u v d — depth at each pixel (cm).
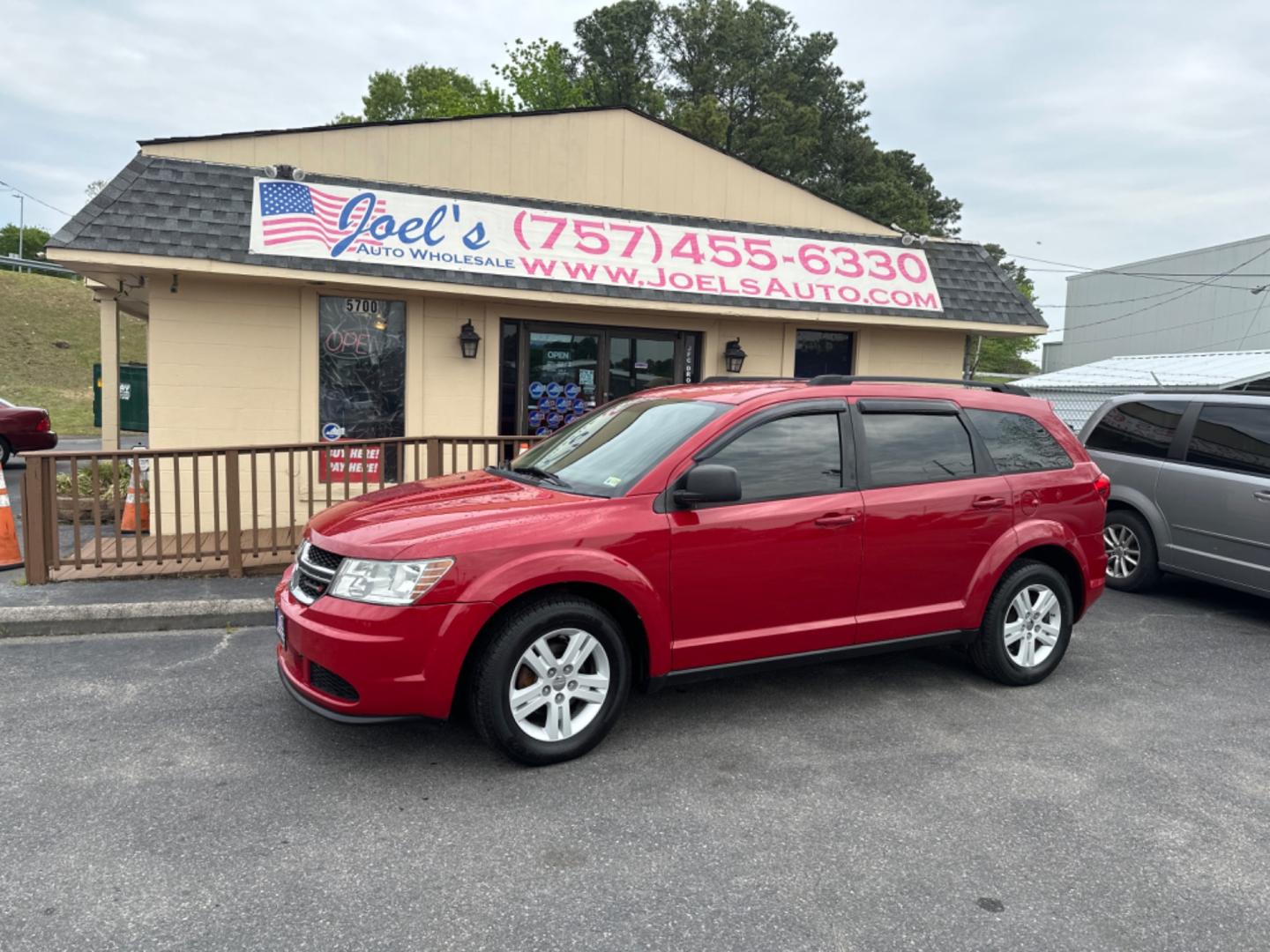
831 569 440
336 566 379
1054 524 506
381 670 358
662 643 404
